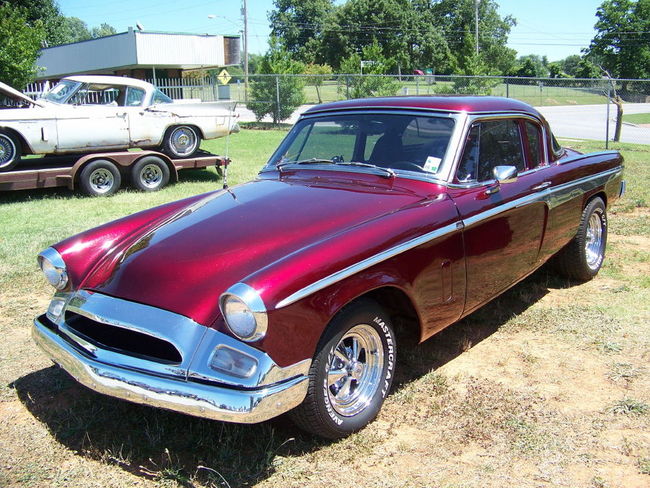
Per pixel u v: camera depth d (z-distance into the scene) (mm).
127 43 28031
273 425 3311
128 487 2859
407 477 2891
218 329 2814
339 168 4125
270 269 2805
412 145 3980
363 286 3039
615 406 3453
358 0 76875
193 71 32969
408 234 3305
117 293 3098
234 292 2670
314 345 2855
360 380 3291
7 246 6746
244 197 3918
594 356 4113
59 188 11266
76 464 3039
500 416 3393
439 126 3973
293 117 26922
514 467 2947
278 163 4492
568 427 3268
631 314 4789
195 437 3232
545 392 3650
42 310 5074
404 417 3408
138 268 3193
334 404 3090
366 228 3201
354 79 24891
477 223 3787
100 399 3658
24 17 18812
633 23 69188
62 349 3125
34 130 10133
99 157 10195
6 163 10023
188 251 3232
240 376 2711
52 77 34500
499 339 4434
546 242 4703
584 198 5156
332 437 3137
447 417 3398
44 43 31250
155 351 2930
